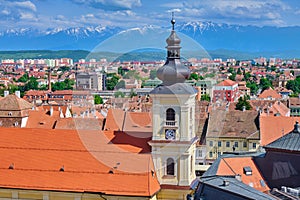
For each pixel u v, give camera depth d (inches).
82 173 2677.2
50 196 2667.3
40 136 2898.6
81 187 2618.1
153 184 2578.7
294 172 3038.9
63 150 2797.7
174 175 2605.8
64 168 2716.5
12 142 2901.1
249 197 2255.2
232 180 2591.0
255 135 4948.3
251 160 3216.0
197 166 3292.3
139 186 2554.1
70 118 4847.4
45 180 2687.0
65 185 2642.7
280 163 3112.7
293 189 2758.4
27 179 2711.6
